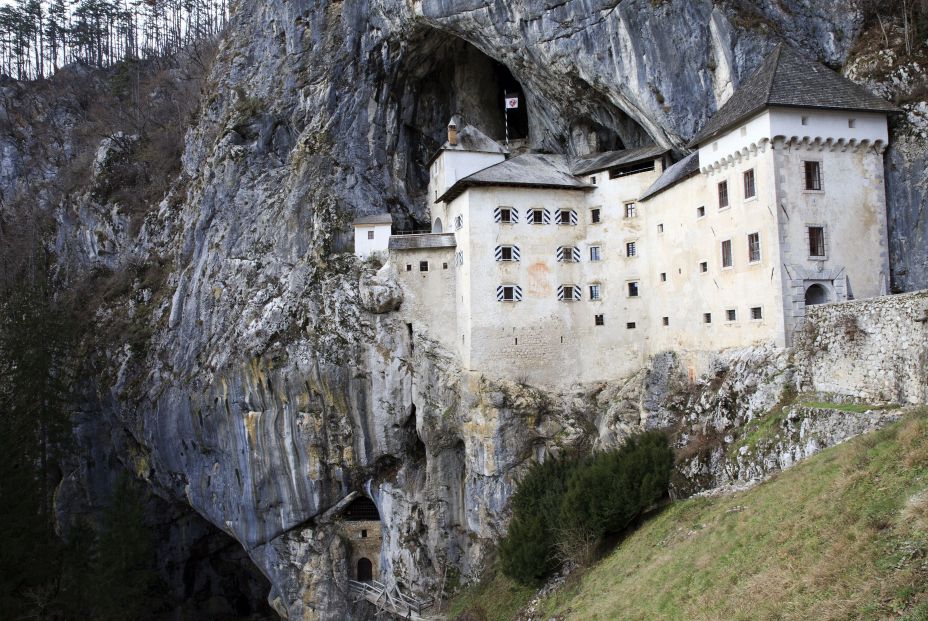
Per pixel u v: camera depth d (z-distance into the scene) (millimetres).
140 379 56812
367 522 50094
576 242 45219
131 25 106625
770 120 30766
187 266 58562
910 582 13414
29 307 52281
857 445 19875
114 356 59062
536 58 45250
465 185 44188
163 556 59469
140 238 66188
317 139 54531
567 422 42969
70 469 57969
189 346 54406
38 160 88312
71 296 67125
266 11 61844
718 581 19203
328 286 49438
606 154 47250
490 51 48500
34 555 37500
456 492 45750
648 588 22328
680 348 39000
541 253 44750
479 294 43812
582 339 44750
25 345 49469
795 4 36375
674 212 39656
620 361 43531
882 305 25156
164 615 58312
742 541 20250
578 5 41250
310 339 48125
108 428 59844
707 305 36469
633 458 30547
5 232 78375
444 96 59062
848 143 31766
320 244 50906
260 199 55500
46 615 37438
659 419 37656
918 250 30797
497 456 42312
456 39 53969
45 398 49344
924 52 32594
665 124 39656
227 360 49906
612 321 43969
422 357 46719
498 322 43906
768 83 31906
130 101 89000
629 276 43469
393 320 47781
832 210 31453
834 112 31531
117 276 65938
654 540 26438
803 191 31188
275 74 59719
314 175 53469
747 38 35969
